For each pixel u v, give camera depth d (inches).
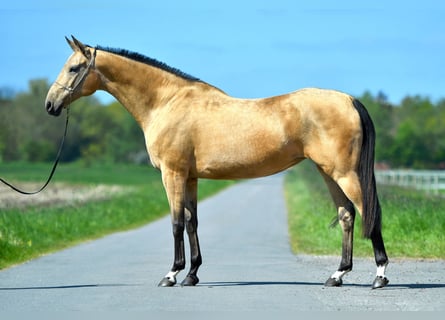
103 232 907.4
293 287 448.8
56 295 425.7
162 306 389.7
